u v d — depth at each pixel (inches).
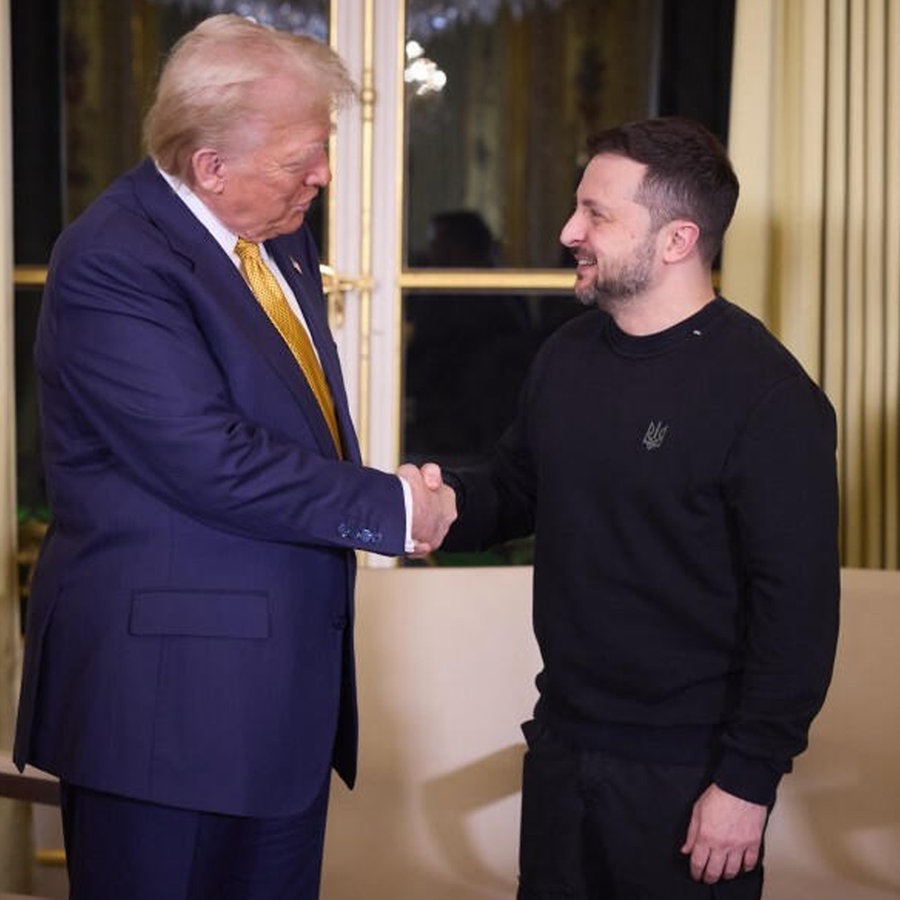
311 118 80.4
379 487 82.6
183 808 81.2
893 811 113.0
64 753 82.1
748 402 80.2
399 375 153.4
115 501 81.3
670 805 83.6
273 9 149.1
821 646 80.3
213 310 80.4
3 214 135.1
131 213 81.6
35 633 84.6
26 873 129.1
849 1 135.9
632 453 82.5
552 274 152.6
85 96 150.6
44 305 83.0
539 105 150.9
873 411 139.0
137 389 78.4
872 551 140.0
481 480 94.7
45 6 149.3
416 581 118.3
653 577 82.8
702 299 84.0
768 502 79.3
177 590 80.7
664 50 149.1
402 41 148.7
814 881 110.1
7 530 135.9
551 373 88.4
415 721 116.8
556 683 87.1
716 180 82.9
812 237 138.0
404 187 151.9
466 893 109.0
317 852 91.7
